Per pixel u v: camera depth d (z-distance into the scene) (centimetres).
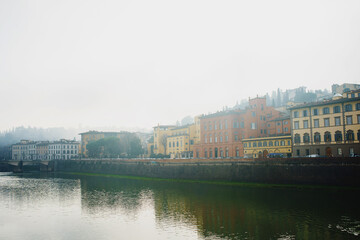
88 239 4956
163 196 8638
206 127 14888
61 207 7469
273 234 4888
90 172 18362
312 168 8394
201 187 10062
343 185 7806
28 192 10069
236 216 6044
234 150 13288
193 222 5753
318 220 5534
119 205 7562
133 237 4991
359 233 4797
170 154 18612
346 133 9188
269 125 13688
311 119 10112
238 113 13638
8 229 5562
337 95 11325
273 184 9194
